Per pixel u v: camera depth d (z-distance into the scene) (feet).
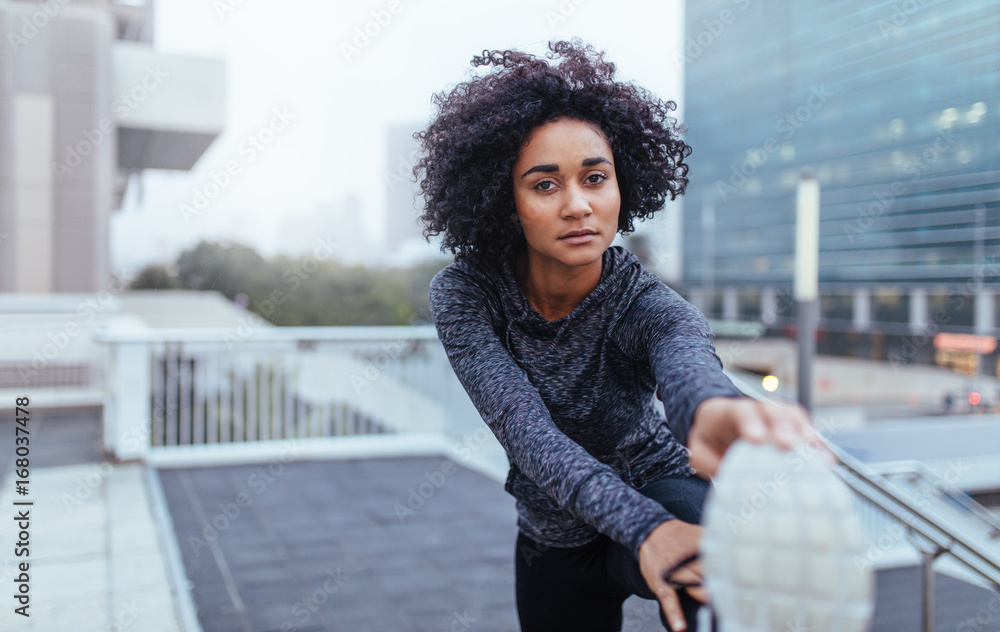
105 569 12.23
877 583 15.46
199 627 10.21
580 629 3.92
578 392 3.38
